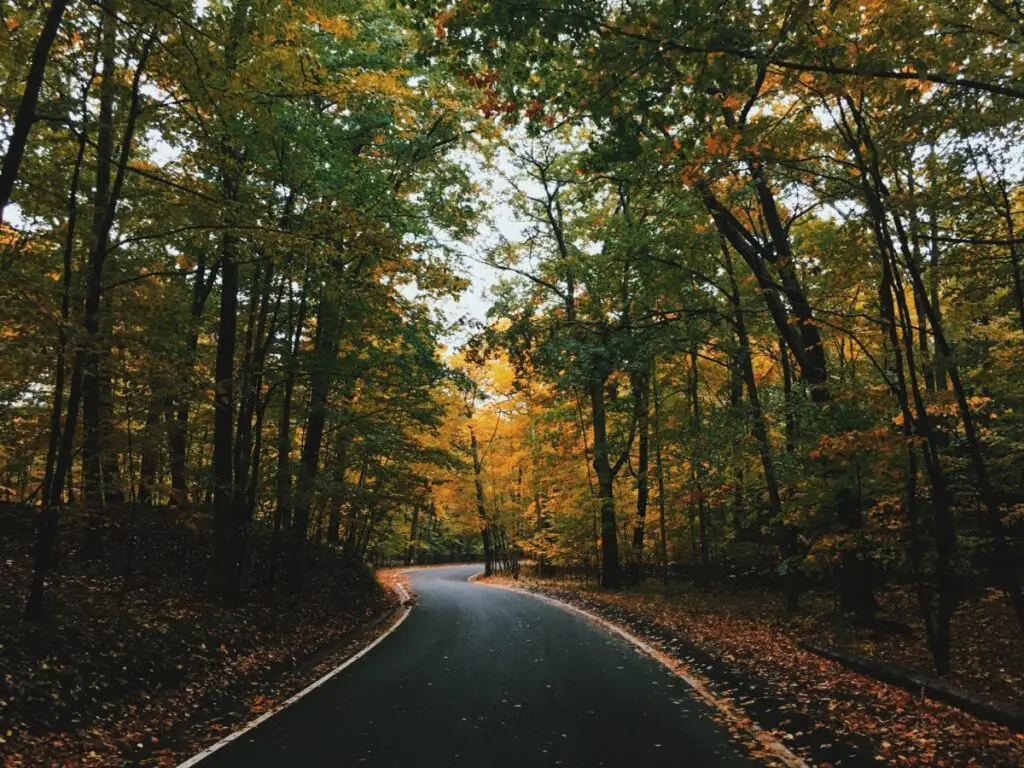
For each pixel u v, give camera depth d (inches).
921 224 339.3
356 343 605.0
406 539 1610.5
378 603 745.6
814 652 393.4
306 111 429.1
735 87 282.2
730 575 892.6
